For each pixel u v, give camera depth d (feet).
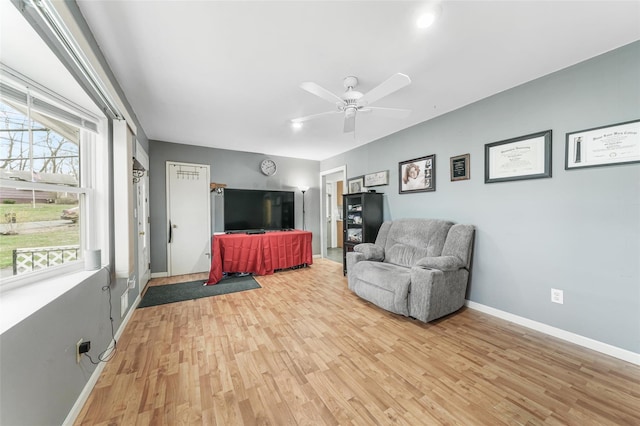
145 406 4.58
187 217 14.52
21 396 3.12
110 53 6.02
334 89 7.91
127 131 6.95
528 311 7.68
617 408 4.52
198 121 10.74
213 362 5.94
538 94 7.40
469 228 8.83
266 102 8.87
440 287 7.84
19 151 4.48
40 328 3.52
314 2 4.55
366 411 4.49
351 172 15.74
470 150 9.16
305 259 15.53
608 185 6.22
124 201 6.74
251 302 9.86
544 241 7.33
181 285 12.11
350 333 7.36
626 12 4.87
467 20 5.05
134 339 6.98
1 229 4.22
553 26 5.26
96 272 5.49
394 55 6.23
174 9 4.68
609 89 6.16
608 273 6.23
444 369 5.67
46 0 3.19
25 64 4.17
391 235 11.23
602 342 6.31
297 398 4.80
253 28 5.23
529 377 5.38
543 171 7.29
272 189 17.25
